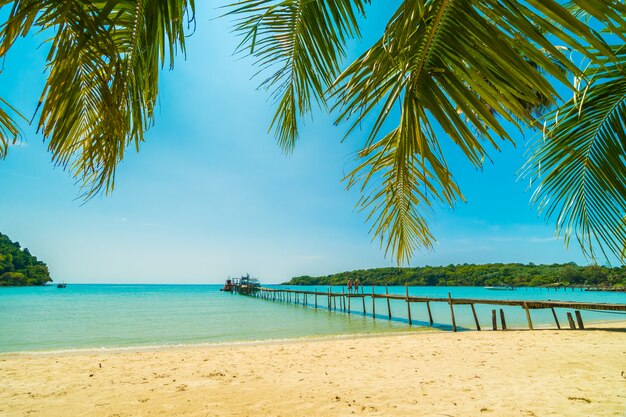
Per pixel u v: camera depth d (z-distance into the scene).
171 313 24.47
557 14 0.81
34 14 0.94
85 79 1.28
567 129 1.89
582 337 9.54
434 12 0.99
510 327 15.24
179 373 6.18
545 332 10.91
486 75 0.97
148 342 12.16
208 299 43.97
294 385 5.20
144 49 1.32
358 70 1.15
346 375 5.81
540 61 0.87
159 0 1.19
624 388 4.62
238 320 20.02
